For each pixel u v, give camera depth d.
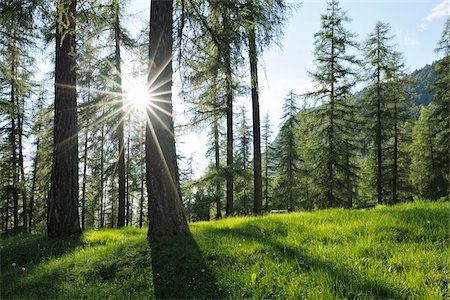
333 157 20.17
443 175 23.66
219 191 19.02
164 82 7.30
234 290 4.20
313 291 3.75
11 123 20.45
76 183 9.42
